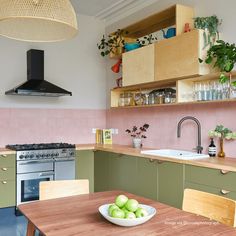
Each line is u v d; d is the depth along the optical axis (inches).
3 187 150.1
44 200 73.5
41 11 60.5
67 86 193.2
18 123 176.1
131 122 182.2
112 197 76.7
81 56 198.4
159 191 126.4
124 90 178.5
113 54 179.3
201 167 107.7
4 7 60.2
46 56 185.6
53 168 163.8
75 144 189.9
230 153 122.6
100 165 169.9
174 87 154.3
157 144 162.1
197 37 119.0
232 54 109.5
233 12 123.0
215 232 53.3
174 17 148.0
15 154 153.2
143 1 171.8
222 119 126.3
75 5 181.6
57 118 189.0
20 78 177.0
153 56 141.3
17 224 141.2
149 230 53.9
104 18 203.0
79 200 73.6
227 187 98.5
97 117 204.5
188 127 143.2
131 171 143.9
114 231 53.3
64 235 51.3
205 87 128.2
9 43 173.8
